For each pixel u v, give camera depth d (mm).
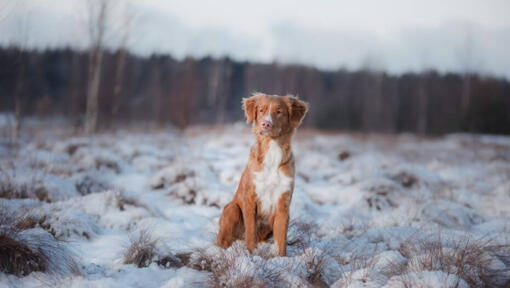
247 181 4148
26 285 3084
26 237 3549
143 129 22906
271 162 4055
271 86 36938
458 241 4195
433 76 43250
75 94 22531
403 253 4152
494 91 32156
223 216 4305
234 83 54844
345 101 43094
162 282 3395
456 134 30828
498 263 3572
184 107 20969
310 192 7797
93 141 12734
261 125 3859
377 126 36312
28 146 10680
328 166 10938
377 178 7961
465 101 31703
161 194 7211
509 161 14094
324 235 5102
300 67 37219
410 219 5582
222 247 4129
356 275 3336
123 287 3117
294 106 4305
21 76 12266
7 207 4477
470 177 9875
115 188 6332
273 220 4188
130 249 3854
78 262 3641
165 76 30047
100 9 17000
